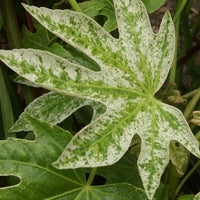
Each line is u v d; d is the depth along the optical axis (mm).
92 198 543
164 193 611
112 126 496
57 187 531
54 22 504
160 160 493
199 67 972
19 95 693
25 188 513
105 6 614
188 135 501
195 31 937
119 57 526
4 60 479
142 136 503
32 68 489
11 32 593
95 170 551
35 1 646
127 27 530
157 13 919
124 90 523
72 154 472
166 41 537
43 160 524
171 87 610
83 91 503
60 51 565
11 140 515
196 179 776
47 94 581
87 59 617
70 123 663
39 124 530
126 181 647
